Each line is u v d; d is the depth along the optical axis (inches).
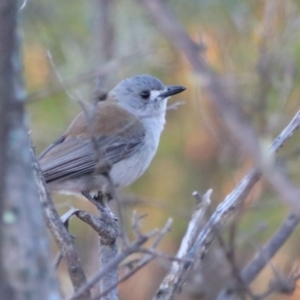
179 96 622.2
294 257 513.3
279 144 334.0
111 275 329.7
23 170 200.4
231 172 533.0
